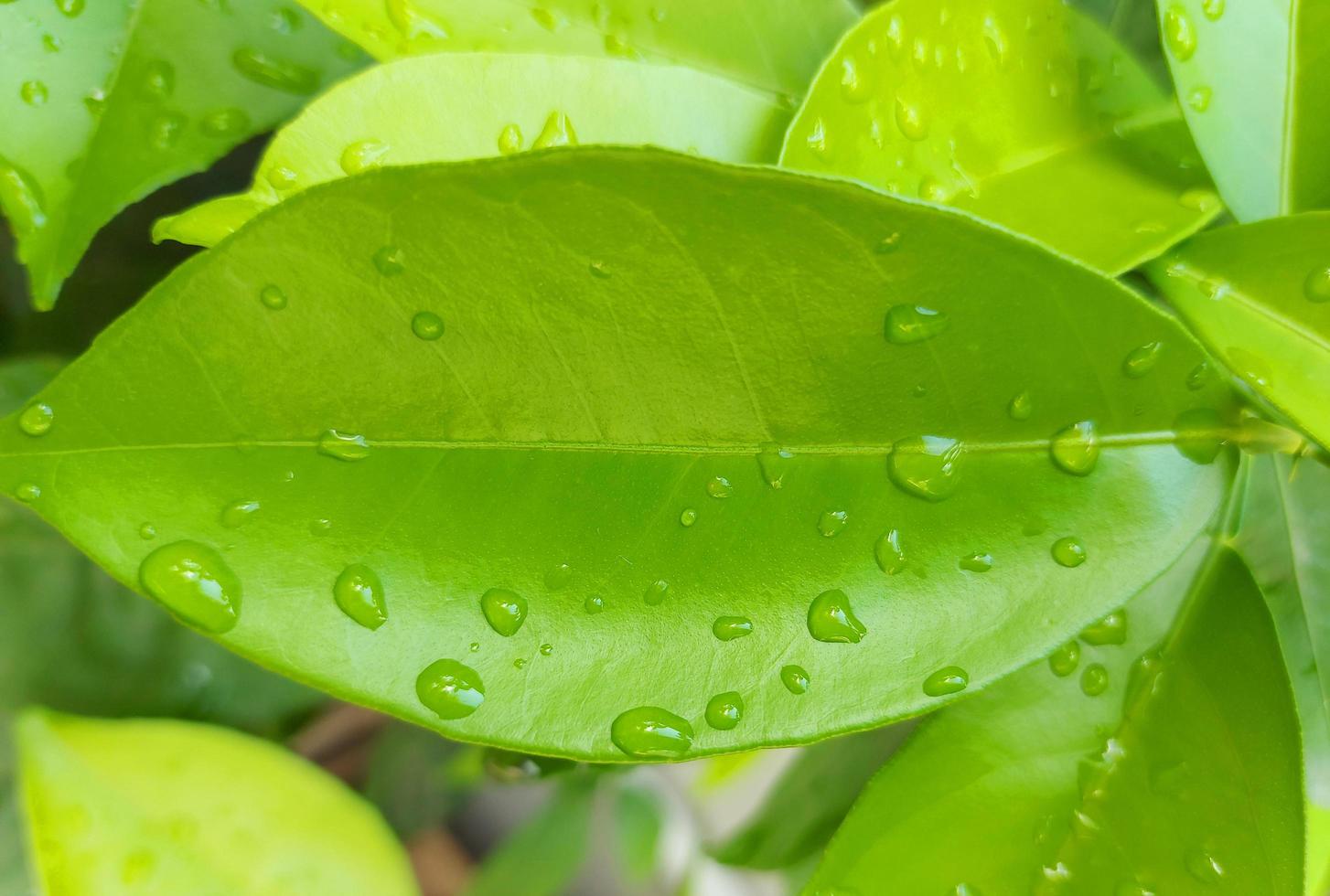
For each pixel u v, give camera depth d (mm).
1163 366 228
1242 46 246
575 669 225
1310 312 235
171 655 295
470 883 419
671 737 224
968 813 240
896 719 226
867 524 230
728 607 228
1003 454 230
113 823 264
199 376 217
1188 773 239
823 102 237
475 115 236
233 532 219
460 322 220
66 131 245
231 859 268
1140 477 231
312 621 220
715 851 311
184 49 251
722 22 254
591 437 227
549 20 248
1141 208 245
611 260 219
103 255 304
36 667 288
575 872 426
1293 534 273
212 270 215
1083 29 249
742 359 225
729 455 229
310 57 256
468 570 224
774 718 225
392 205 214
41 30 245
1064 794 241
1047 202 244
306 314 218
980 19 244
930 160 243
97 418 216
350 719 358
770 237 218
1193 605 246
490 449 226
